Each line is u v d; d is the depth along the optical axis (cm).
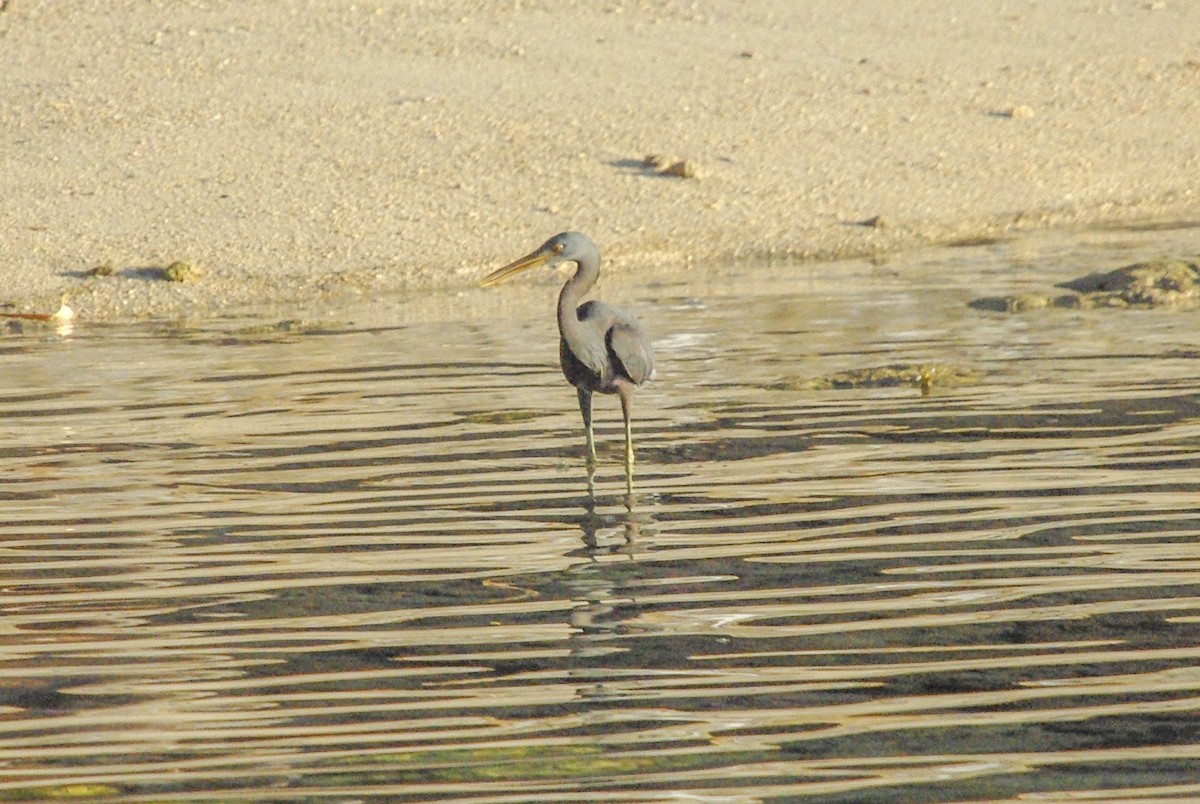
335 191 2662
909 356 1691
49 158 2753
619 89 3147
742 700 804
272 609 957
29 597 985
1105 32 3619
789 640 886
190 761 743
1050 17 3712
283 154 2798
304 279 2328
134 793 711
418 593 982
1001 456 1278
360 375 1667
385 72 3173
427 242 2483
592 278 1296
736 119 3041
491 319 2012
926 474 1230
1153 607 923
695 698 808
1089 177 2889
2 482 1260
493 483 1238
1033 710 782
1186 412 1406
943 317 1919
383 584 1000
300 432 1417
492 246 2480
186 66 3155
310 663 868
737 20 3581
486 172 2759
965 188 2817
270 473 1279
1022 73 3369
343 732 774
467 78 3161
